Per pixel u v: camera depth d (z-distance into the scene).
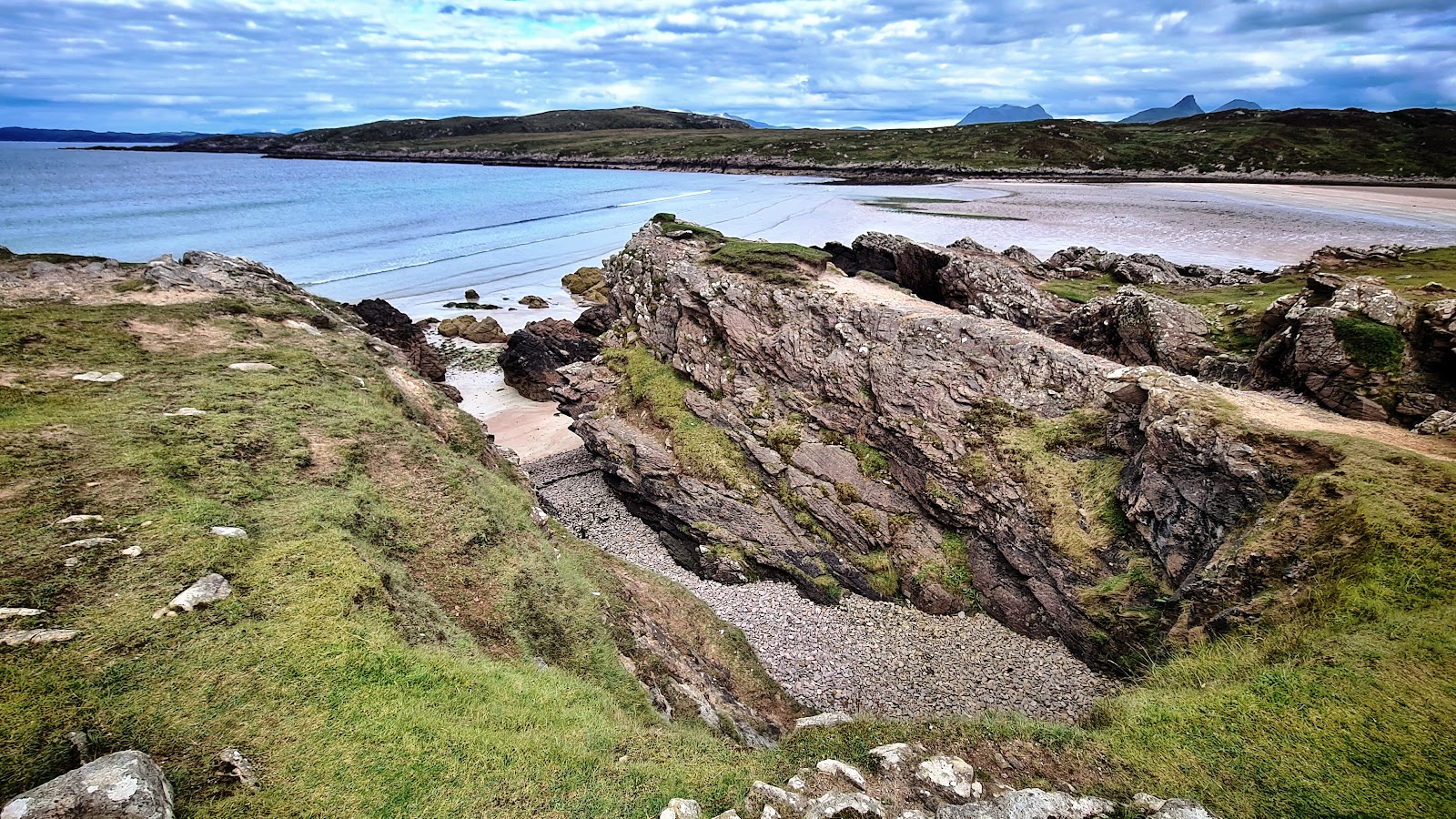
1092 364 27.83
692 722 17.11
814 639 25.44
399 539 17.67
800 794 10.89
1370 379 23.33
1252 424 21.41
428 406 29.44
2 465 15.42
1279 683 13.09
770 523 30.42
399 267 76.56
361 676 11.84
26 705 9.57
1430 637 13.10
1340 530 16.58
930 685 22.86
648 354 41.97
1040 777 11.65
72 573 12.48
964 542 27.58
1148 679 16.59
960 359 30.25
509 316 64.00
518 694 13.16
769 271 39.41
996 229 88.00
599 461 37.38
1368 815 10.06
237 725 10.23
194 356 24.55
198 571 13.20
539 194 141.88
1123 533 23.48
